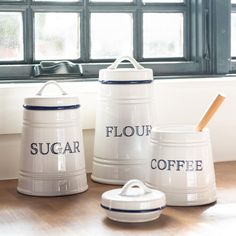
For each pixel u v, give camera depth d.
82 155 1.24
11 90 1.38
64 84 1.44
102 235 0.92
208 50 1.66
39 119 1.19
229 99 1.56
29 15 1.52
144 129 1.29
